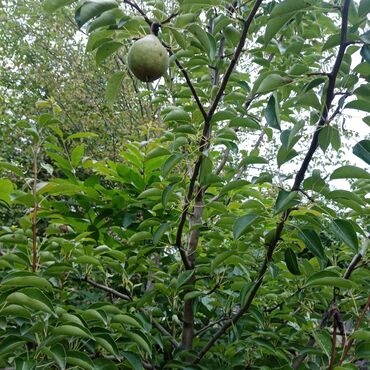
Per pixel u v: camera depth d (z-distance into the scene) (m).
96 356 2.37
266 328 2.73
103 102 9.57
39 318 2.00
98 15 1.99
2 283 1.87
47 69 10.14
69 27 10.01
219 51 3.13
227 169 3.23
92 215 2.93
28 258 2.32
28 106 10.11
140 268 2.72
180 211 2.73
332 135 1.94
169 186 2.38
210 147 2.46
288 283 2.75
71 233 2.83
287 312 2.72
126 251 2.91
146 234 2.53
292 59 2.99
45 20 10.01
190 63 2.65
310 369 2.63
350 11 2.12
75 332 1.84
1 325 2.04
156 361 2.62
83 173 7.30
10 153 9.20
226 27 2.68
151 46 1.97
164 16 2.20
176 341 2.76
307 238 2.03
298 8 1.85
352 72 1.92
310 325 2.73
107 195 2.90
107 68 9.47
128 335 2.14
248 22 2.04
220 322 2.95
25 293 1.85
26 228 2.42
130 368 2.63
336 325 2.07
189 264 2.53
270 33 1.99
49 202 2.71
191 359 2.55
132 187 3.00
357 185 2.53
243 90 3.26
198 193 2.50
